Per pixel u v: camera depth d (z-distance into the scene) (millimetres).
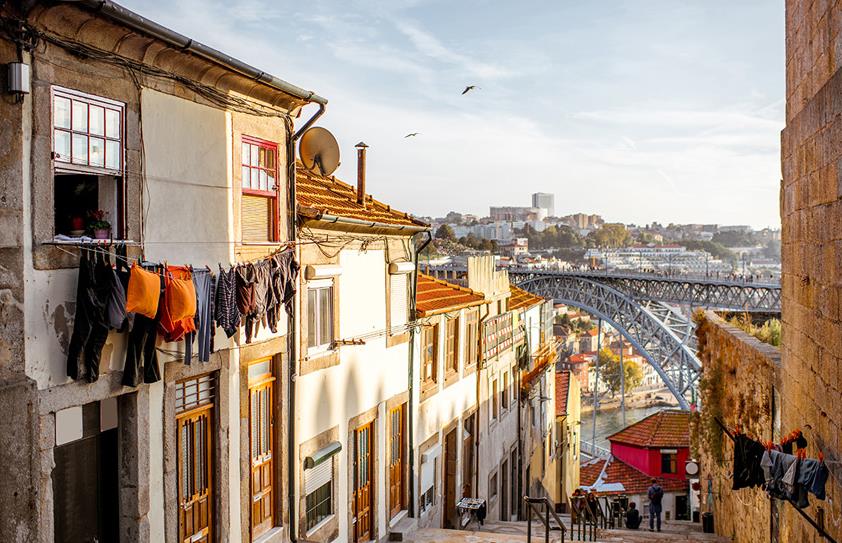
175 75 8828
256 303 9953
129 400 8289
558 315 165125
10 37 6777
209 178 9523
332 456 12852
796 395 10672
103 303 7523
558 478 35000
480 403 21094
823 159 8828
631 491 36906
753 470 9852
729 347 17766
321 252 12422
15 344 6887
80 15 7289
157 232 8625
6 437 6652
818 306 9227
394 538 14969
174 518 8852
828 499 8953
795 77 11141
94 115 7793
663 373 63500
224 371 9805
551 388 33125
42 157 7129
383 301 14844
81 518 7992
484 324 21344
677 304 63000
